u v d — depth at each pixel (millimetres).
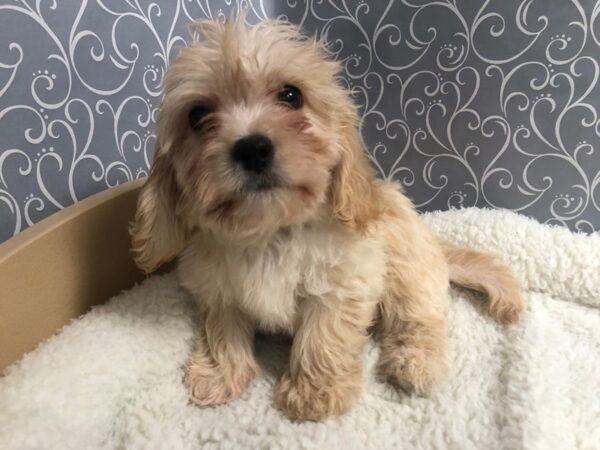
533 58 359
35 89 250
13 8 237
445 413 227
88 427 215
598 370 255
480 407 230
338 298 243
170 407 236
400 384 246
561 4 343
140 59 305
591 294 312
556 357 259
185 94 224
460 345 271
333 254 238
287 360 272
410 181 415
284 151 205
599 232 363
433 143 400
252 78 220
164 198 245
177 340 259
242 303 245
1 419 194
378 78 400
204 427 226
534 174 385
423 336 267
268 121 211
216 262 243
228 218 214
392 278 274
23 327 227
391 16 384
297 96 231
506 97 373
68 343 230
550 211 390
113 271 276
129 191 282
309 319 246
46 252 234
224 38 224
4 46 235
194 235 251
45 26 251
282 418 231
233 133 206
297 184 212
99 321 246
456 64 378
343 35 401
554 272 321
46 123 256
